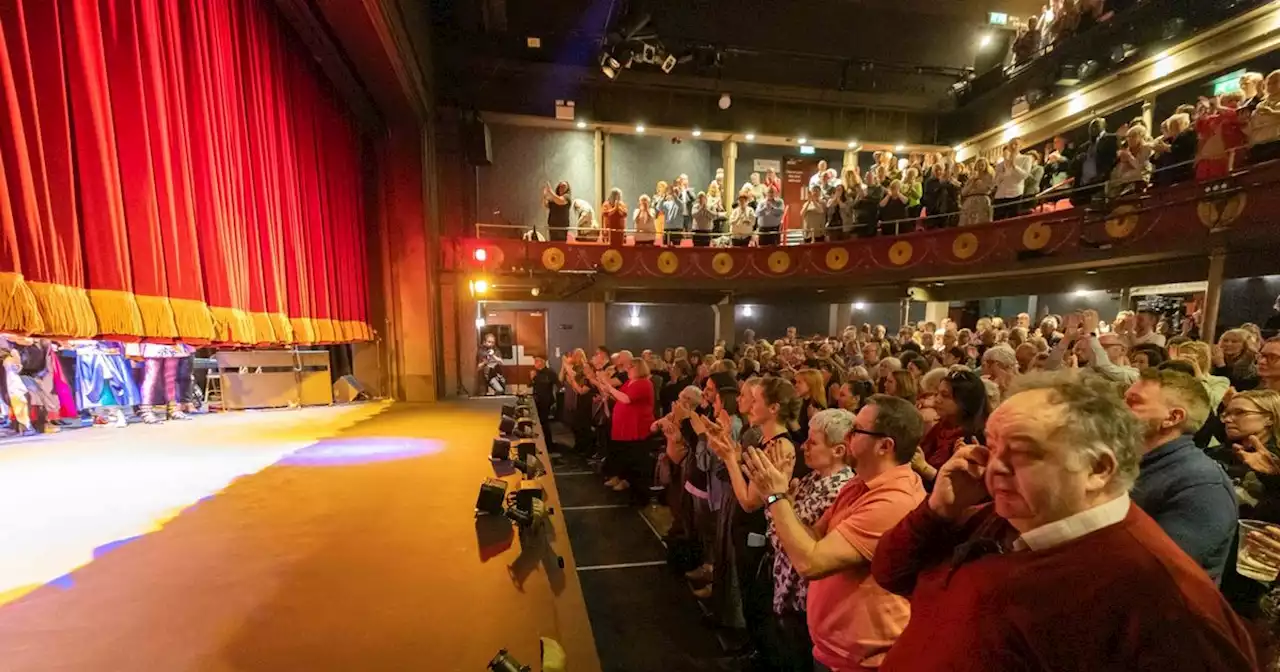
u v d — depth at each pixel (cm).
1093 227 734
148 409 515
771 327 1352
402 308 727
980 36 1202
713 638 341
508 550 209
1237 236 625
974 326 1337
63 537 219
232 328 366
